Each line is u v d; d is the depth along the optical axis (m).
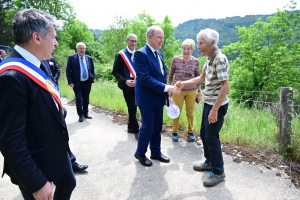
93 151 3.32
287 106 2.85
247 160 2.90
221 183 2.45
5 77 1.03
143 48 2.66
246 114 4.60
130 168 2.81
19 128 1.07
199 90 3.77
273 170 2.66
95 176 2.64
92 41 34.81
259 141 3.28
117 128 4.34
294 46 15.84
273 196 2.21
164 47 27.05
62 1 22.75
